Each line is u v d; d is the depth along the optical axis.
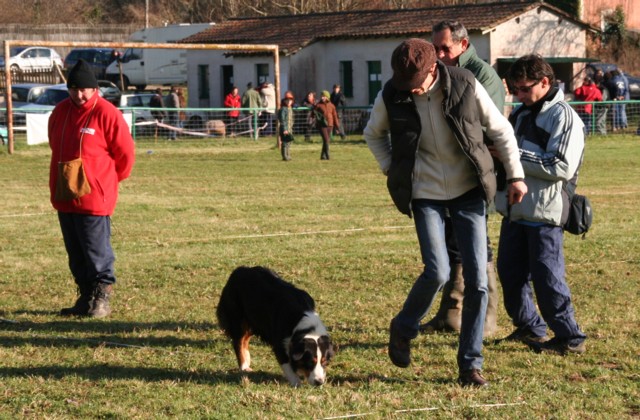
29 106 37.16
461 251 6.59
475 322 6.62
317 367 6.57
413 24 40.66
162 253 12.46
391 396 6.48
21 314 9.27
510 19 38.94
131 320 8.98
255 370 7.31
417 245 12.96
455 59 7.72
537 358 7.44
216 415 6.10
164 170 24.61
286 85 42.50
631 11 52.03
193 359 7.61
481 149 6.40
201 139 35.00
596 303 9.37
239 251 12.57
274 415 6.09
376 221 15.34
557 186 7.29
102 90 40.59
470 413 6.10
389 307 9.38
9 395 6.59
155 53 51.53
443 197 6.53
